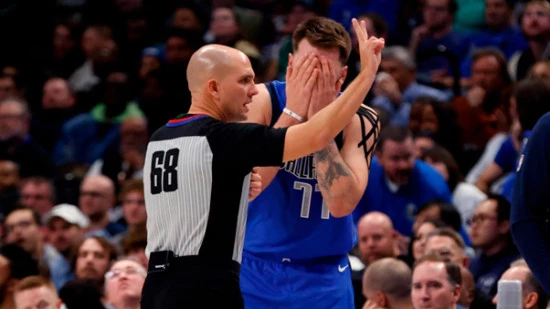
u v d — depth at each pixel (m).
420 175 24.84
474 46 33.81
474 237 21.59
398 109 29.64
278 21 38.91
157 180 12.66
